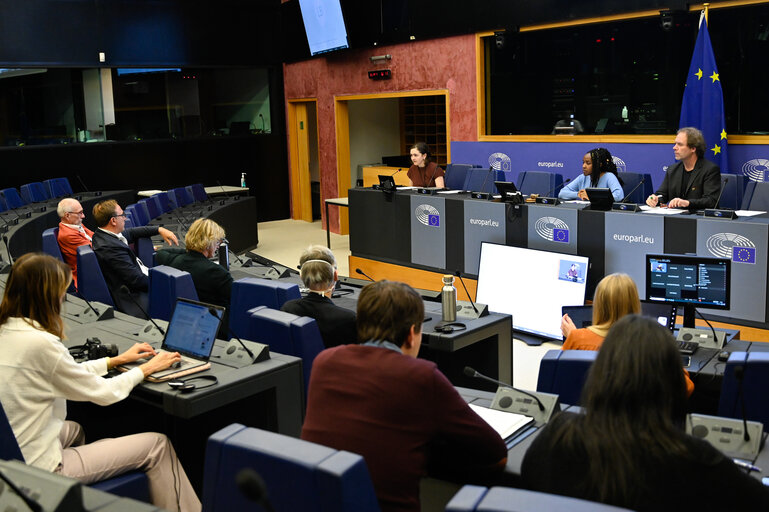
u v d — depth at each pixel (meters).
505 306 5.59
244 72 12.45
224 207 9.00
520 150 8.34
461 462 1.98
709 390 3.18
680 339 3.36
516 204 5.67
